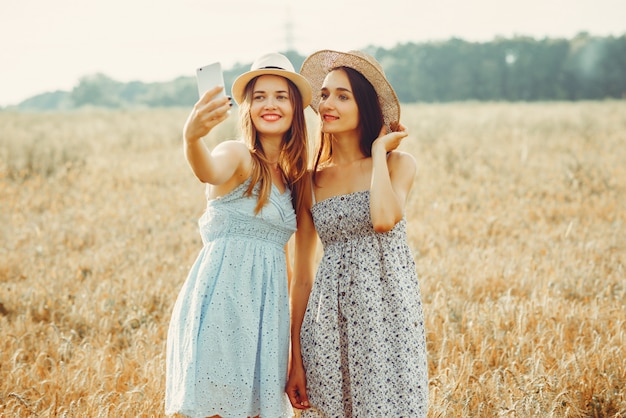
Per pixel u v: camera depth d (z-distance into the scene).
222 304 3.25
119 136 21.22
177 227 8.86
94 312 5.65
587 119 22.55
